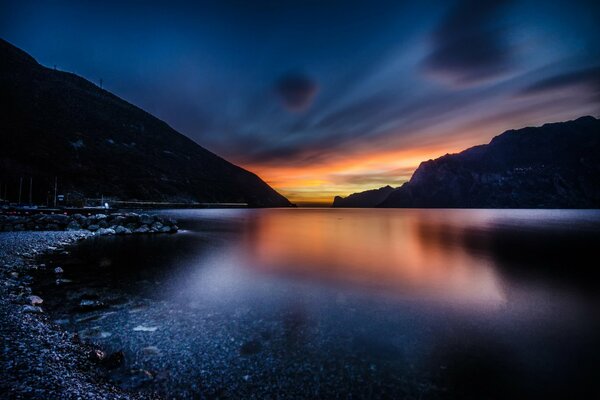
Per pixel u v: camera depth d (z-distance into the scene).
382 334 9.88
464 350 8.82
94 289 14.11
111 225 39.91
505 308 12.72
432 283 16.97
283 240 39.12
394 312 12.09
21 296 11.88
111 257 22.52
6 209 56.72
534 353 8.66
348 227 65.00
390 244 35.38
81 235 33.34
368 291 15.20
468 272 20.05
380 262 23.56
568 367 7.91
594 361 8.23
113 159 184.38
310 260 24.20
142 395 6.15
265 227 63.19
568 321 11.22
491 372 7.63
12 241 25.12
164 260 22.41
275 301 13.26
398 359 8.22
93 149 178.88
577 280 17.84
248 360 7.91
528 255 27.17
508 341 9.47
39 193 112.75
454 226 67.81
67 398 5.41
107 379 6.62
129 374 6.90
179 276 17.44
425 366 7.86
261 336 9.49
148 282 15.80
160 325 10.07
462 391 6.79
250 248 30.70
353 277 18.31
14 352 6.89
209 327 10.07
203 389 6.53
